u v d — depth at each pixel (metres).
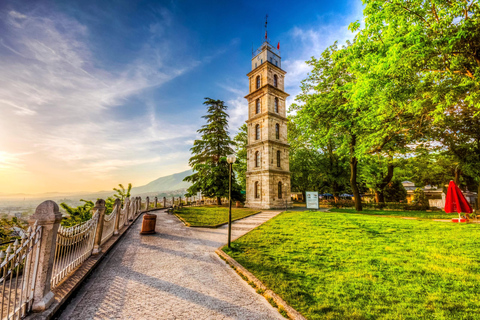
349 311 3.78
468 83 9.67
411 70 11.23
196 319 3.66
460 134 19.34
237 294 4.60
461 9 9.54
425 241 8.32
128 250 7.78
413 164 28.14
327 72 22.38
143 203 26.03
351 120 21.34
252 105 33.19
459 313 3.65
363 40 11.20
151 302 4.21
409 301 4.10
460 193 12.50
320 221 14.16
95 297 4.37
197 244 8.75
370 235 9.76
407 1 10.60
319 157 35.31
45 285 3.71
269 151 29.39
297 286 4.79
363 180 35.25
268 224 13.64
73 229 5.06
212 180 30.45
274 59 33.38
